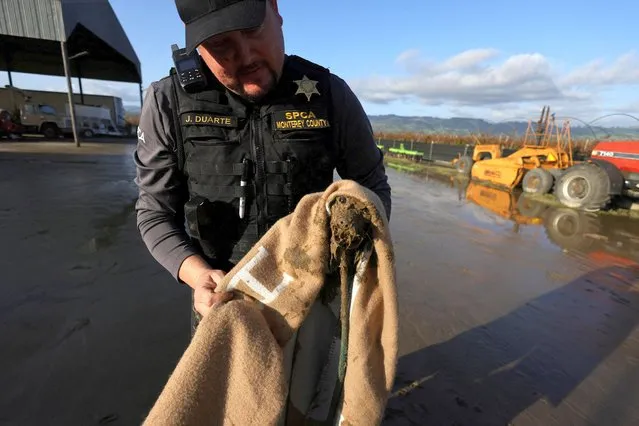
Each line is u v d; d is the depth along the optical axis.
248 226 1.24
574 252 5.07
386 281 0.90
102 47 23.52
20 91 21.72
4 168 9.67
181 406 0.82
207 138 1.19
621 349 2.86
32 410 2.02
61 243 4.45
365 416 0.93
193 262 1.17
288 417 1.13
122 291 3.35
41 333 2.68
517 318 3.24
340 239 0.87
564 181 7.93
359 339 0.93
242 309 0.91
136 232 4.95
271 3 1.13
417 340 2.85
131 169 10.77
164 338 2.69
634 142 7.27
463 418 2.13
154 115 1.21
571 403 2.29
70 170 9.98
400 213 6.89
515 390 2.37
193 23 0.98
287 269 0.96
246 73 1.08
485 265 4.41
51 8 15.45
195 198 1.24
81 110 23.28
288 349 1.04
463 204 8.00
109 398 2.12
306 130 1.20
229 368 0.87
